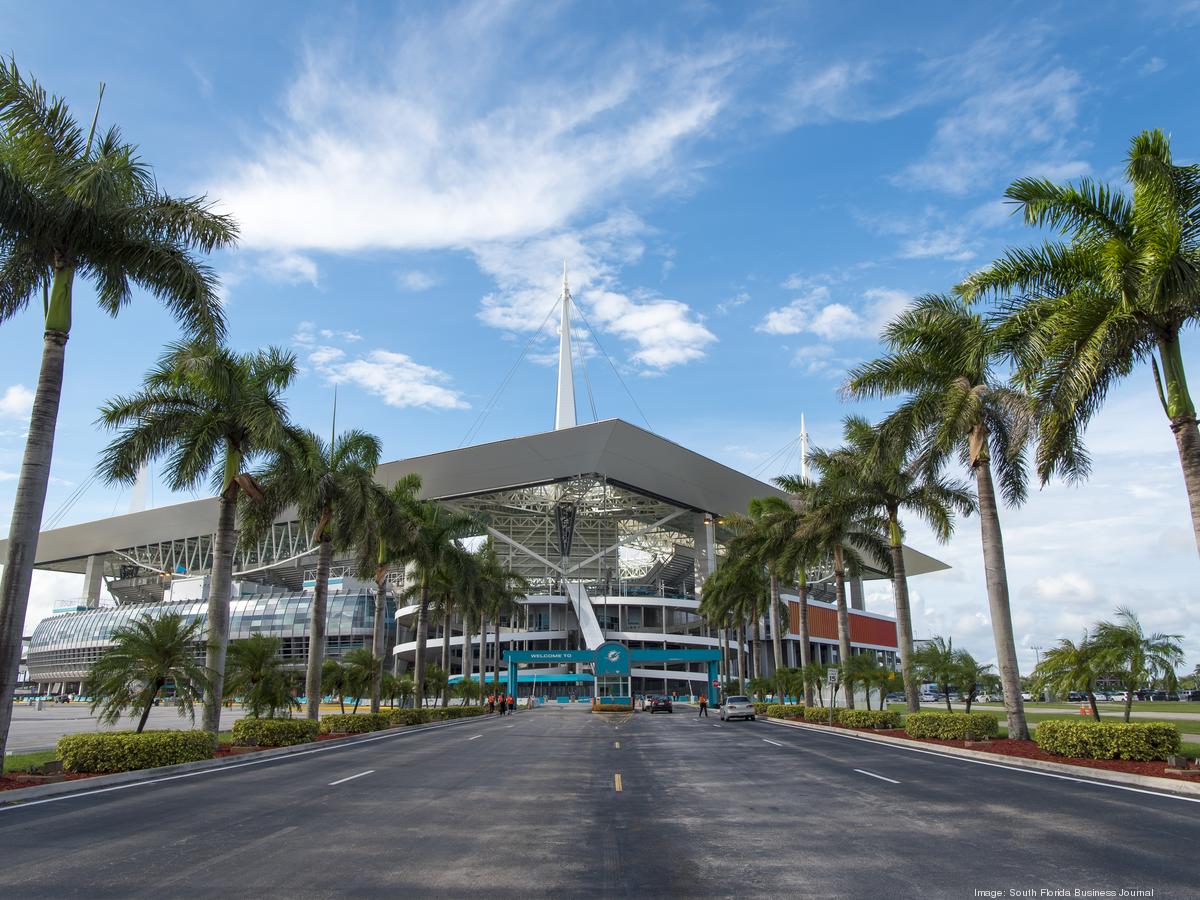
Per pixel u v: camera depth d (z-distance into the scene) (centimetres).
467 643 7119
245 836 966
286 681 2720
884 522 3288
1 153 1594
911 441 2519
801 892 706
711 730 3581
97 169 1541
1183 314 1515
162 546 12250
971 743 2184
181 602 10319
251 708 2647
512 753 2262
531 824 1059
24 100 1623
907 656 3072
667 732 3412
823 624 11269
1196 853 836
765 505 5447
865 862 820
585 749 2412
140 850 881
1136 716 4591
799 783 1495
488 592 6494
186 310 1798
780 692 5462
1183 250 1494
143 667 1988
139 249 1723
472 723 4516
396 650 10656
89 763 1600
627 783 1523
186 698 1988
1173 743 1595
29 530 1531
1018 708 2169
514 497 9356
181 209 1789
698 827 1034
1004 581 2244
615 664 6712
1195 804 1151
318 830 1008
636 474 8469
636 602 9812
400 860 836
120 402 2327
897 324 2450
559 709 7594
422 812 1160
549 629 9994
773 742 2692
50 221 1608
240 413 2358
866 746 2433
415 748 2470
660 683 10050
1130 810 1107
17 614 1502
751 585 6228
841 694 6284
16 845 909
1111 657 2356
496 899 687
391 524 3612
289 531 10562
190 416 2373
